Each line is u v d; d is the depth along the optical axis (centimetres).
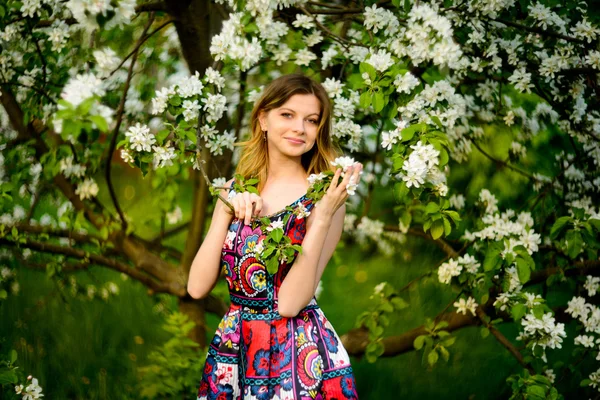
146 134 220
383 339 356
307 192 199
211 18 354
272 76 375
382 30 249
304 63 265
